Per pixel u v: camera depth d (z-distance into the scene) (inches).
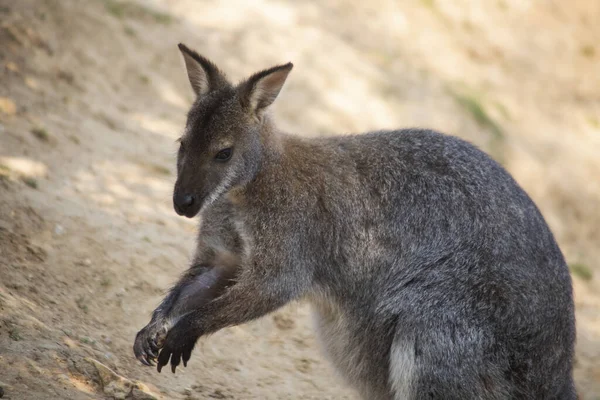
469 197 522.9
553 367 514.3
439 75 1201.4
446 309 498.3
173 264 637.9
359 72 1085.1
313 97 1002.1
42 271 563.8
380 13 1230.9
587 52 1465.3
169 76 913.5
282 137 543.2
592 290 992.9
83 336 518.9
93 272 590.2
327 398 573.0
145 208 695.1
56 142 711.1
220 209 527.8
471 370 494.0
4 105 718.5
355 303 532.7
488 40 1346.0
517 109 1273.4
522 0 1450.5
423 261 517.3
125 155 751.7
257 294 506.6
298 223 518.9
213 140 502.6
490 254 508.4
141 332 506.3
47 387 440.1
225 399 529.3
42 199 630.5
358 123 1005.2
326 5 1182.3
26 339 474.9
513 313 500.4
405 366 500.4
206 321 494.3
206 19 1032.8
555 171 1181.7
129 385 470.6
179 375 539.8
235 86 527.5
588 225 1165.1
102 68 854.5
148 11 980.6
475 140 1112.8
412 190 530.3
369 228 529.3
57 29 847.1
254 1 1106.1
